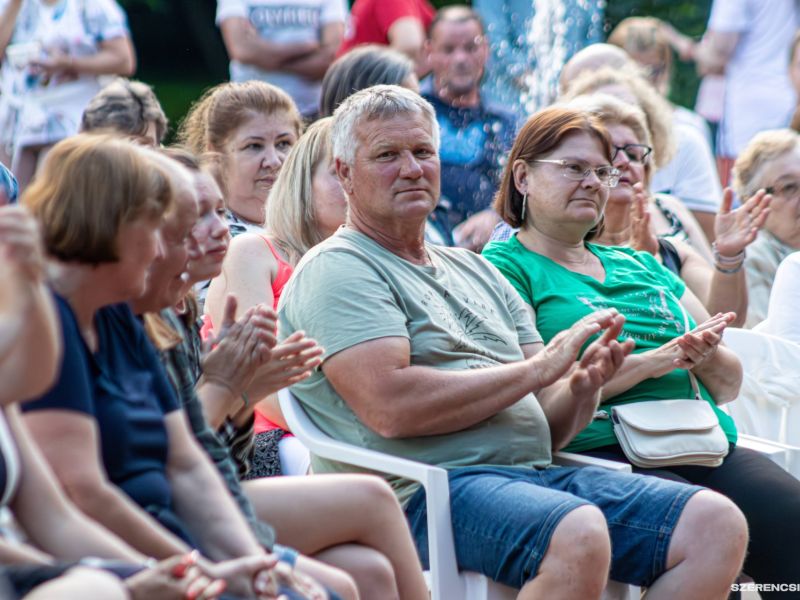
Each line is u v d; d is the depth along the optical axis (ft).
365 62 54.60
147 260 26.40
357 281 36.32
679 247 53.47
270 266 42.57
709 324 40.37
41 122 67.77
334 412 36.91
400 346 35.76
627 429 40.14
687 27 107.34
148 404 27.55
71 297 26.11
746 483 40.29
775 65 86.69
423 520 35.76
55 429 25.08
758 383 48.34
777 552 39.24
